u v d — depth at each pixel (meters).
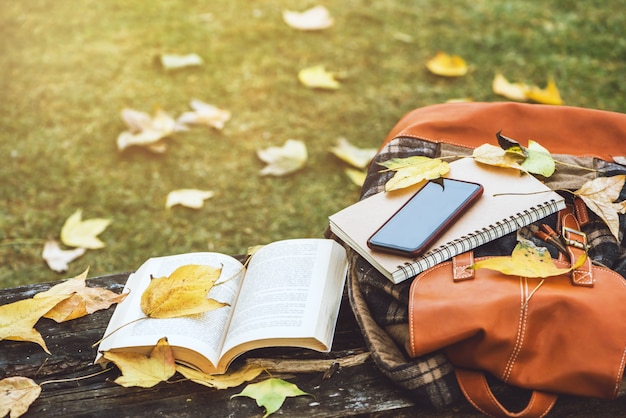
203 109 2.73
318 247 1.49
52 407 1.32
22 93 2.83
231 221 2.38
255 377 1.35
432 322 1.25
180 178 2.51
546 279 1.31
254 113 2.79
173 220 2.38
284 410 1.30
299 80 2.94
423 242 1.32
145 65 2.98
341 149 2.55
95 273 2.22
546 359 1.25
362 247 1.36
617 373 1.21
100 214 2.39
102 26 3.20
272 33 3.20
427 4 3.43
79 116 2.73
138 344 1.33
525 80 2.96
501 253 1.37
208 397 1.33
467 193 1.41
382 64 3.05
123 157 2.58
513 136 1.64
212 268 1.44
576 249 1.38
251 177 2.53
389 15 3.35
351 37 3.20
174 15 3.29
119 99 2.81
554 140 1.64
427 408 1.31
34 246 2.30
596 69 3.02
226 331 1.38
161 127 2.62
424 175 1.46
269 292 1.39
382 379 1.35
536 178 1.53
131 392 1.34
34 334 1.42
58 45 3.08
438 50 3.13
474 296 1.27
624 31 3.23
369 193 1.54
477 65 3.04
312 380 1.35
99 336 1.46
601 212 1.42
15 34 3.13
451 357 1.30
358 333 1.44
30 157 2.57
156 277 1.49
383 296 1.37
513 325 1.25
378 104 2.84
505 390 1.31
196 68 2.99
